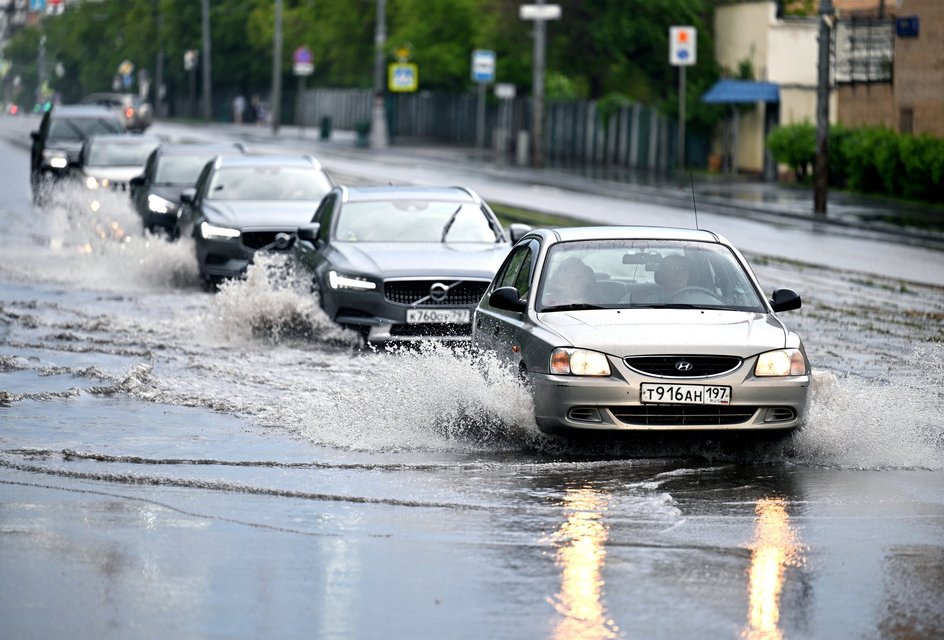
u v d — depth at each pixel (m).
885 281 65.00
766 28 149.38
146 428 31.66
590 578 20.41
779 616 18.67
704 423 29.06
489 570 20.80
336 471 27.72
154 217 69.94
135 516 23.88
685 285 32.00
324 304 46.31
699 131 159.12
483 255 46.75
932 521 24.14
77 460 28.44
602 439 30.03
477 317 35.78
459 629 18.05
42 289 59.00
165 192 70.75
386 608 18.92
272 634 17.84
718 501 25.67
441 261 45.72
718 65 159.12
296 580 20.20
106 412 33.50
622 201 113.19
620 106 171.62
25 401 34.62
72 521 23.47
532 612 18.78
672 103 157.88
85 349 43.25
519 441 30.41
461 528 23.38
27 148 191.75
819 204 103.81
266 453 29.19
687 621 18.41
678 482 27.30
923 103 127.69
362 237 48.34
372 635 17.81
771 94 146.38
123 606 18.92
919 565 21.28
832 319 52.38
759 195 120.94
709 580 20.33
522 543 22.41
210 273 59.00
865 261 73.81
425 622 18.33
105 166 87.88
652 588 19.92
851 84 139.62
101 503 24.78
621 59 170.12
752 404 29.05
